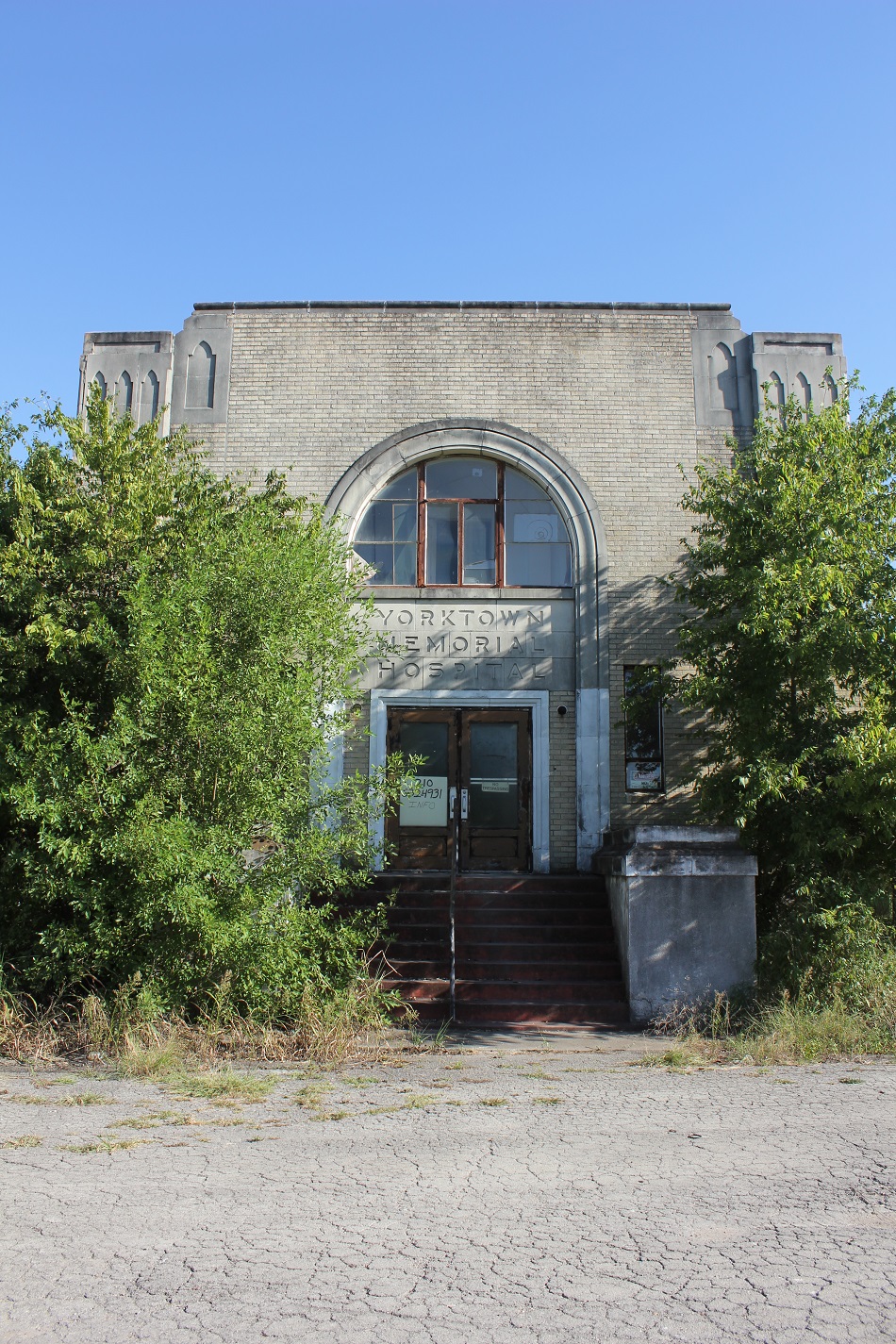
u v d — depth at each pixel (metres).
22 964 11.05
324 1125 7.05
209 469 15.84
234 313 16.75
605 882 14.11
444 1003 11.94
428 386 16.44
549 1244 4.81
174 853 9.97
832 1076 8.65
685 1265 4.55
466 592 16.02
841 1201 5.38
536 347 16.52
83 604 11.77
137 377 16.59
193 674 10.54
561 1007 11.92
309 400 16.45
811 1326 3.98
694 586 13.59
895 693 11.77
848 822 12.31
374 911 12.15
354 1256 4.70
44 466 12.01
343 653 12.23
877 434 12.62
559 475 16.14
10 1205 5.38
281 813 11.06
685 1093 8.02
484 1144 6.53
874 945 11.41
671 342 16.53
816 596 11.68
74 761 10.51
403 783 11.99
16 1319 4.09
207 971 10.35
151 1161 6.19
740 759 12.94
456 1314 4.11
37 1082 8.47
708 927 12.06
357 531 16.20
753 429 16.20
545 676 15.87
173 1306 4.20
